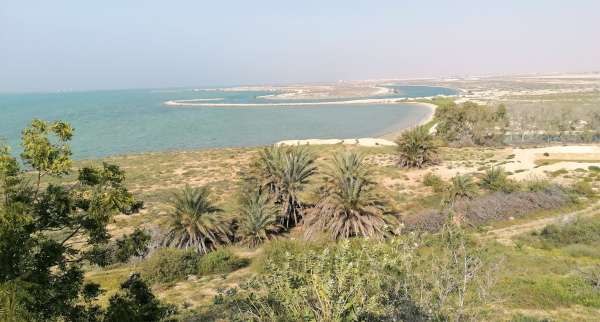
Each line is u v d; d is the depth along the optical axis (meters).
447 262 7.42
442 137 83.31
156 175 58.91
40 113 196.50
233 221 32.41
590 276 17.05
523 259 19.89
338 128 123.94
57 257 7.90
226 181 53.09
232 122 146.12
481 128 81.19
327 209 26.94
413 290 6.85
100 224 8.48
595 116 88.25
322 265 6.27
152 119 161.12
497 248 22.06
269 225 29.56
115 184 9.16
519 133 94.94
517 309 13.85
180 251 23.78
